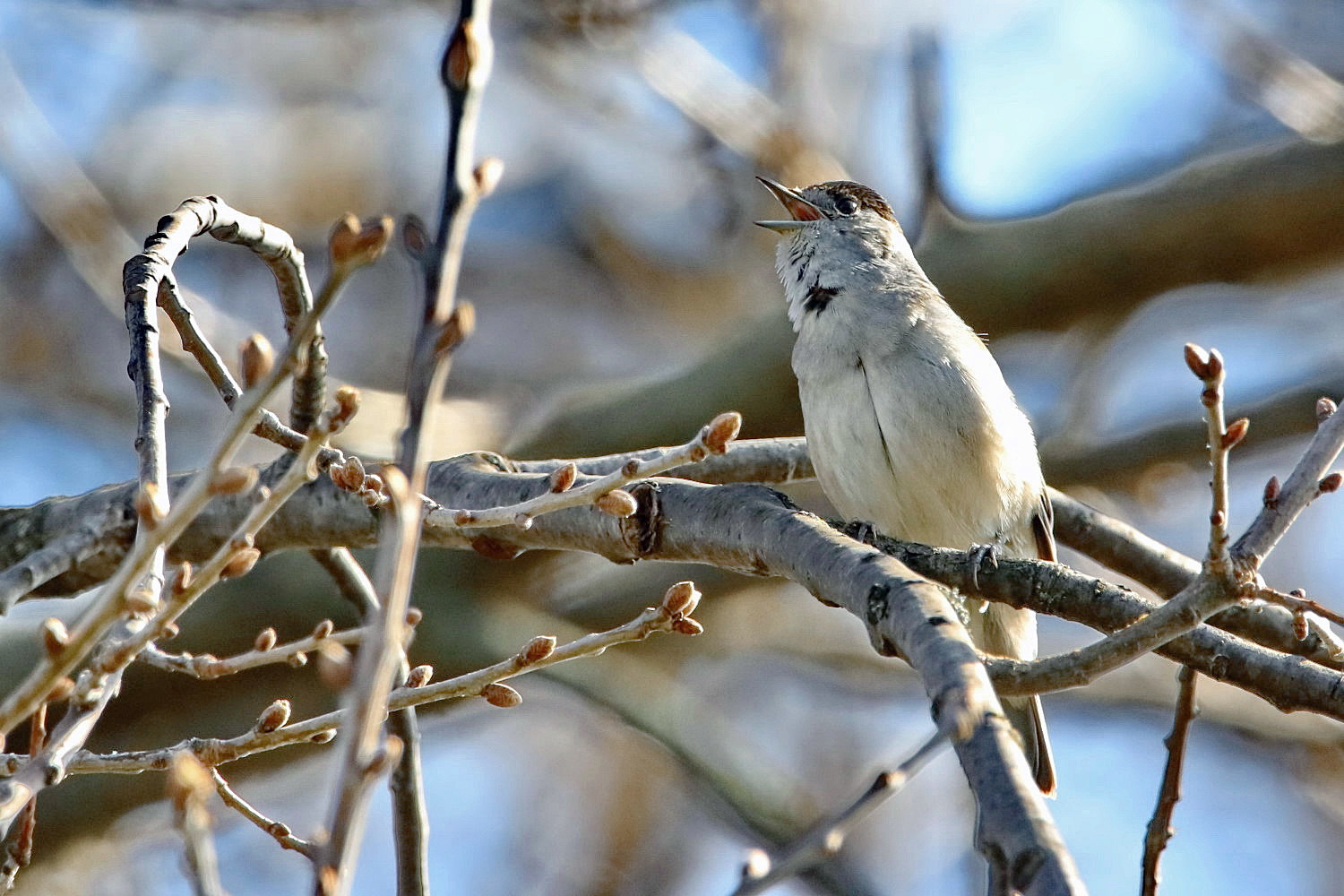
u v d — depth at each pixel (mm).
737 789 12766
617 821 14984
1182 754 6773
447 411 13648
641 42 13641
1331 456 5500
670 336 17969
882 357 8781
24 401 16766
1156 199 13500
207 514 7969
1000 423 8797
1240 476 15836
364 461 10758
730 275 18031
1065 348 16953
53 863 12719
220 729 13055
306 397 7660
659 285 18188
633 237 18234
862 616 5406
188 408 16344
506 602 13641
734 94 13883
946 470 8703
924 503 8828
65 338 17000
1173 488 14383
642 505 6844
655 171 18141
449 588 13375
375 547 8406
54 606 11945
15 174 13523
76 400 16875
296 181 17328
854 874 12805
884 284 9219
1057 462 14094
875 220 9750
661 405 13336
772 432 13484
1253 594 5465
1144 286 13711
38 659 11344
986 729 4418
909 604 5211
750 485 6738
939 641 4906
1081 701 14773
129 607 4508
